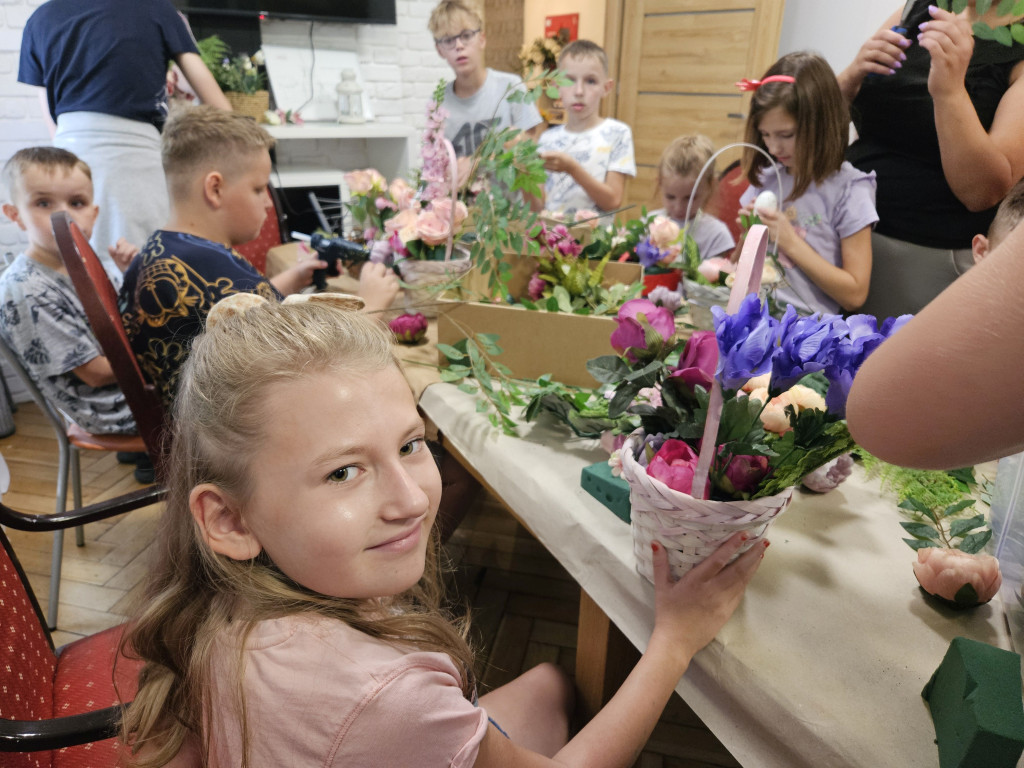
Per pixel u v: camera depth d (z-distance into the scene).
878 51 1.32
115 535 1.98
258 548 0.54
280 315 0.55
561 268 1.36
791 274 1.49
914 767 0.55
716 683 0.69
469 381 1.22
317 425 0.50
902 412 0.42
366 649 0.51
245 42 3.31
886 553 0.81
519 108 2.60
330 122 3.56
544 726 0.93
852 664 0.65
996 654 0.54
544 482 0.95
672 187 1.89
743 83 1.37
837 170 1.40
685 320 1.37
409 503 0.51
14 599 0.88
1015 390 0.37
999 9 0.82
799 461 0.63
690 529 0.67
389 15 3.50
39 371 1.60
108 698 0.92
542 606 1.67
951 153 1.17
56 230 1.16
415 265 1.43
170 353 1.30
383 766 0.48
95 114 2.17
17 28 2.55
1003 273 0.36
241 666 0.51
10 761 0.75
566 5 4.22
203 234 1.39
